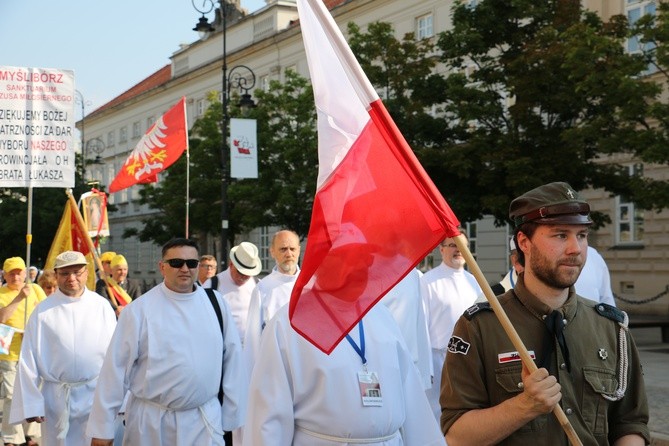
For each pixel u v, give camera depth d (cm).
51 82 988
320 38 339
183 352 579
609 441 324
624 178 1767
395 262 331
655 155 1455
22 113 977
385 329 393
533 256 316
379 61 2195
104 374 571
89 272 988
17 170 970
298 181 2550
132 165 1409
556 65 1712
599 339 319
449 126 2091
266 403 370
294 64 3919
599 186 1808
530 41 1806
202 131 3048
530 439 308
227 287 916
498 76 1852
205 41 4797
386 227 334
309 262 330
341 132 339
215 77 4653
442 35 1897
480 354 321
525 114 1769
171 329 581
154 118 5462
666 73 1556
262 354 378
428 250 327
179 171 3250
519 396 295
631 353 324
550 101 1736
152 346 575
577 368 313
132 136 5800
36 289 1016
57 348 721
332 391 369
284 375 372
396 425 382
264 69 4147
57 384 723
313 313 330
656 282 2291
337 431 368
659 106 1446
